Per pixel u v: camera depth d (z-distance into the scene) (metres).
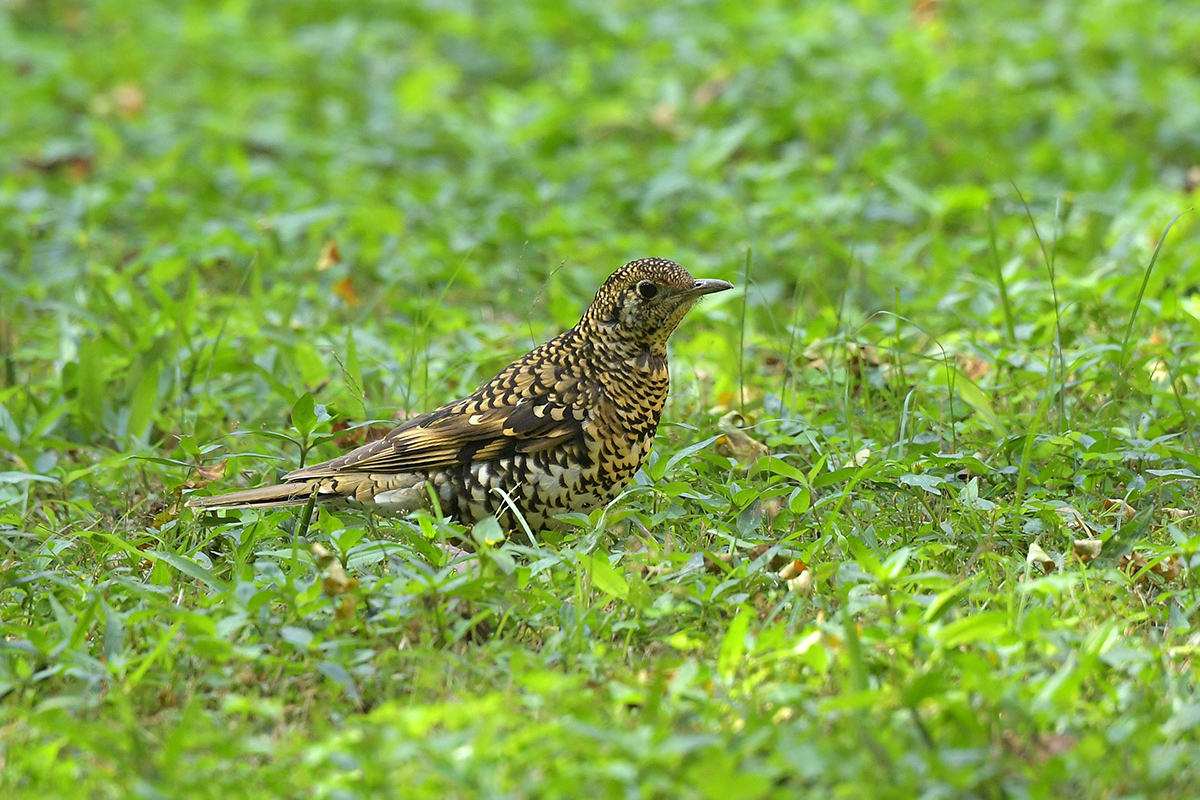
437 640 8.26
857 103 20.12
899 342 11.88
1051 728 7.15
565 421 9.57
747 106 20.67
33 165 20.23
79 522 10.48
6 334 13.98
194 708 7.12
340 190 18.16
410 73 23.28
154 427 12.41
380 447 9.79
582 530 9.61
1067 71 21.34
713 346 13.12
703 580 8.73
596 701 7.24
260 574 8.76
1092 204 16.27
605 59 23.17
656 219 17.52
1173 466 10.39
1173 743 6.99
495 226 17.00
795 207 16.39
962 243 15.96
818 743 6.67
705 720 7.11
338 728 7.52
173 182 18.84
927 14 23.61
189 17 26.38
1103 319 13.23
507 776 6.56
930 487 9.62
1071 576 8.16
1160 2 23.81
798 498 9.52
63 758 7.32
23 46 25.42
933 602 8.09
